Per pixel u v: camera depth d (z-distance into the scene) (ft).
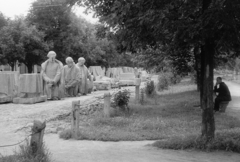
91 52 152.15
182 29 23.36
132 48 34.22
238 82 144.15
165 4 23.27
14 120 37.78
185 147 25.88
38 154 19.60
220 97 50.37
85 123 38.32
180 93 81.97
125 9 23.97
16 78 58.13
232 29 22.70
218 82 51.24
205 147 25.32
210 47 25.81
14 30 110.11
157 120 39.27
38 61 122.62
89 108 46.55
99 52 155.74
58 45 125.59
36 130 19.81
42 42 114.93
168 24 23.52
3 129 33.94
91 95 69.15
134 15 25.02
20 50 109.09
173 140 27.12
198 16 24.23
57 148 26.45
